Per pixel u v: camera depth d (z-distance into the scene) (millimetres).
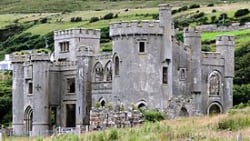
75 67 132000
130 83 117438
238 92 142500
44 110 132625
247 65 159750
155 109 113688
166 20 119312
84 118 128000
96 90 127562
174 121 86688
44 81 133125
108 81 125375
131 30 117438
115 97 119062
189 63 125188
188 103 118875
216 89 130500
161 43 118812
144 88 117188
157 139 68062
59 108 134875
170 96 119375
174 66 121938
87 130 100688
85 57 129250
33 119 132625
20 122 136500
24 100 136125
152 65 117750
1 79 183250
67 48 141750
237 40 181375
